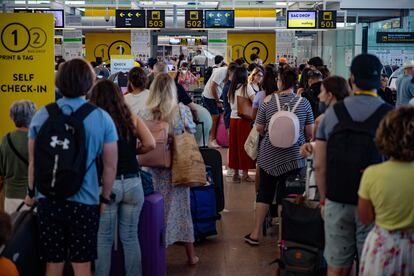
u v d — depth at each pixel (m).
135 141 4.09
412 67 9.87
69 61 3.52
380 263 2.94
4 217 3.05
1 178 4.63
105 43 27.52
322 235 4.35
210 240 5.96
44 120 3.49
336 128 3.46
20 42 6.52
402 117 2.86
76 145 3.34
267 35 26.55
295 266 4.35
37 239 3.58
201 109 8.08
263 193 5.66
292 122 5.23
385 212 2.92
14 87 6.57
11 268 3.05
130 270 4.20
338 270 3.56
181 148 4.96
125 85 11.98
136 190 4.08
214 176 6.03
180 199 5.15
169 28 24.77
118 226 4.16
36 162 3.35
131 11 22.06
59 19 22.66
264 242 5.90
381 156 3.38
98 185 3.54
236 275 5.02
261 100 7.34
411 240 2.91
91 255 3.52
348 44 21.86
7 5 19.89
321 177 3.65
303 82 7.31
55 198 3.37
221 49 23.91
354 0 26.80
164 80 4.95
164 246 4.65
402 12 27.58
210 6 27.02
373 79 3.49
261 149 5.58
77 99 3.52
